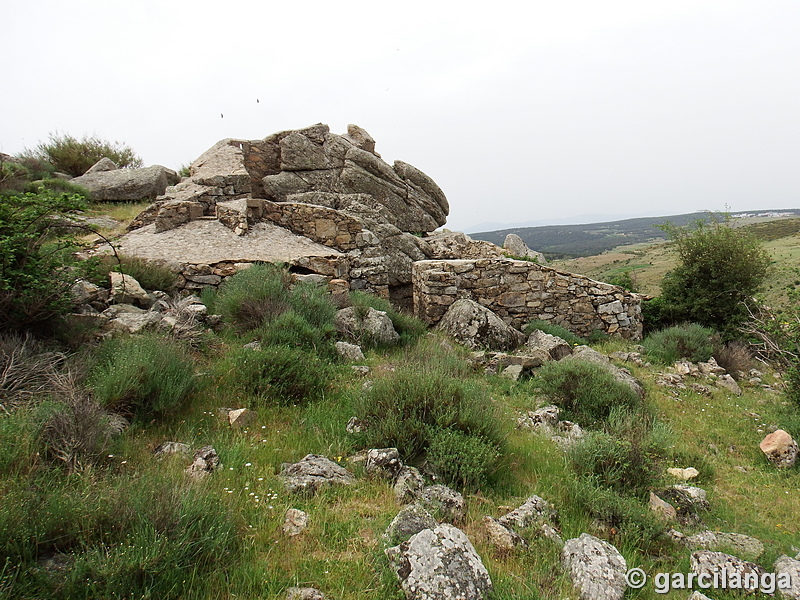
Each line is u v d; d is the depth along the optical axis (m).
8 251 5.89
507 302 13.73
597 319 14.25
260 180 20.17
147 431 5.14
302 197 18.61
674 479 5.99
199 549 3.35
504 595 3.31
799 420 8.30
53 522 3.30
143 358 5.67
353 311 10.48
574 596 3.51
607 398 7.84
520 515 4.38
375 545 3.72
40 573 2.94
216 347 7.80
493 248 18.61
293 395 6.56
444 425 5.55
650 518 4.60
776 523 5.41
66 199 6.33
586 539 3.98
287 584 3.28
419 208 22.22
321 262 12.98
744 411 9.25
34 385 5.15
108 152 28.41
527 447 6.07
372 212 18.78
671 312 15.45
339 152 21.00
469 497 4.71
